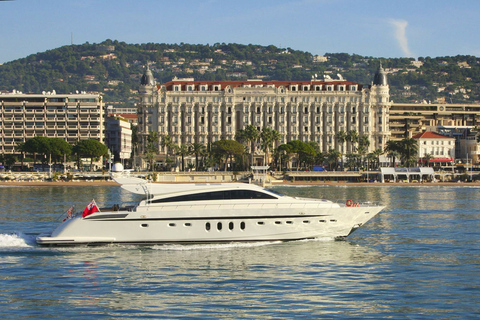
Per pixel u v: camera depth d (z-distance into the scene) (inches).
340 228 2847.0
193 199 2743.6
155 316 1914.4
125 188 2748.5
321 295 2107.5
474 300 2050.9
